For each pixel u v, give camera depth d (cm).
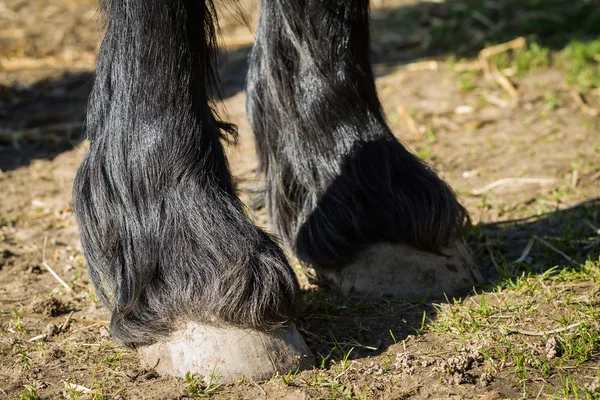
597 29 771
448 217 344
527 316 327
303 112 342
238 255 282
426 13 879
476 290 353
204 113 292
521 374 286
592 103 616
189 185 283
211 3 296
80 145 587
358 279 349
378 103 356
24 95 703
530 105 617
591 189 468
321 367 294
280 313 288
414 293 348
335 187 345
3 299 372
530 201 459
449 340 314
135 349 304
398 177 348
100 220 292
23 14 938
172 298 284
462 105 629
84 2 982
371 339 319
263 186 423
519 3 870
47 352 318
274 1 333
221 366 281
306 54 334
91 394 285
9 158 575
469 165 521
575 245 392
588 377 284
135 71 281
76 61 788
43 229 459
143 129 283
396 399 275
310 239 348
